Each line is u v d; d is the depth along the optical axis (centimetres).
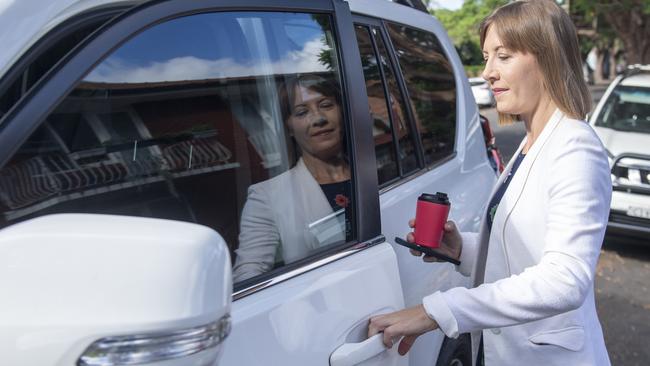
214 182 139
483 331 166
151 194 126
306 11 167
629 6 1741
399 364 167
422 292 205
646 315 457
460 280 244
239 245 142
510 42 151
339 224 164
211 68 140
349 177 169
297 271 144
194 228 81
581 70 150
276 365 125
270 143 155
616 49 4594
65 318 73
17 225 79
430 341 214
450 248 191
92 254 76
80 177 112
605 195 142
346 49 176
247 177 147
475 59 3419
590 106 150
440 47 297
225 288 81
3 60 100
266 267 144
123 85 119
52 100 100
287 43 161
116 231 78
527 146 161
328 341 139
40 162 105
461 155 281
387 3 252
